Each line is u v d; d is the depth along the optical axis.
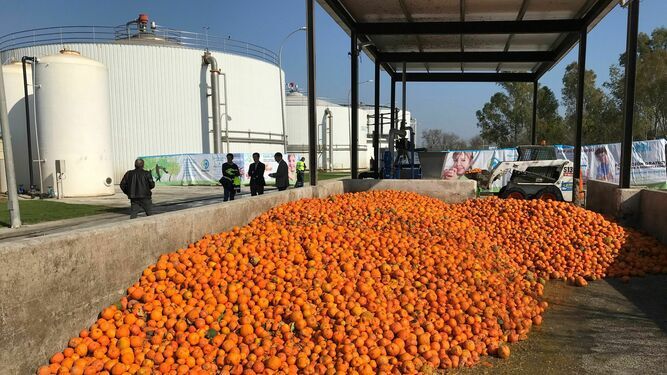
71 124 22.66
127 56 33.69
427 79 21.23
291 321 4.40
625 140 10.21
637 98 46.84
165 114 34.78
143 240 5.08
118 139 33.62
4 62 34.75
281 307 4.57
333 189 12.45
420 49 17.66
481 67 20.17
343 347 4.00
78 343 3.92
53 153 22.66
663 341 4.84
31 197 22.97
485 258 6.86
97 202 20.53
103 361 3.77
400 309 4.81
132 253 4.88
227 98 37.47
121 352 3.84
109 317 4.27
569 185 17.31
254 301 4.68
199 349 3.99
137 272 4.95
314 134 11.73
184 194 24.14
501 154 23.83
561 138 50.94
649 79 46.16
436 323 4.68
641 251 8.08
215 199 20.97
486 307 5.18
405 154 17.11
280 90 44.16
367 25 14.29
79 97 22.73
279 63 43.78
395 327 4.42
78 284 4.10
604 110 50.38
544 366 4.29
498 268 6.65
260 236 6.16
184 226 5.90
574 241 8.27
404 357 4.05
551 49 17.08
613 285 6.96
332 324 4.40
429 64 19.70
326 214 7.73
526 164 15.22
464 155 24.11
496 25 13.95
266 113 41.78
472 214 9.93
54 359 3.72
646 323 5.37
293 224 7.13
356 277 5.38
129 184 10.74
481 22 13.97
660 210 8.71
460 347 4.45
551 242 8.21
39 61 22.45
